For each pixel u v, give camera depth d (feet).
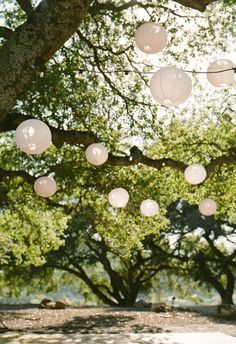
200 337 35.45
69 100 33.47
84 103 34.37
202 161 38.50
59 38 16.62
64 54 33.35
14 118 23.82
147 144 38.75
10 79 16.61
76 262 98.89
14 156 41.42
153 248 97.76
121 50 35.60
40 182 20.68
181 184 39.73
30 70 16.75
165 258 98.27
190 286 107.86
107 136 36.01
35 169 40.24
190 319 50.96
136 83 36.22
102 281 108.06
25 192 43.93
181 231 94.27
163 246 101.71
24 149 14.83
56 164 37.70
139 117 36.81
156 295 113.91
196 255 97.66
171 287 108.37
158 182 39.73
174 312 58.80
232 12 36.81
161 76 13.25
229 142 39.11
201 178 20.61
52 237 57.36
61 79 32.48
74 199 52.06
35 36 16.43
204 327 43.62
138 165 38.73
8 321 47.96
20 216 52.19
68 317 51.85
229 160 29.32
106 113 36.22
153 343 32.48
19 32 16.58
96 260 98.84
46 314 55.21
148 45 14.34
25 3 23.25
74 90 33.55
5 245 62.18
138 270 104.22
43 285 106.83
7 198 42.06
